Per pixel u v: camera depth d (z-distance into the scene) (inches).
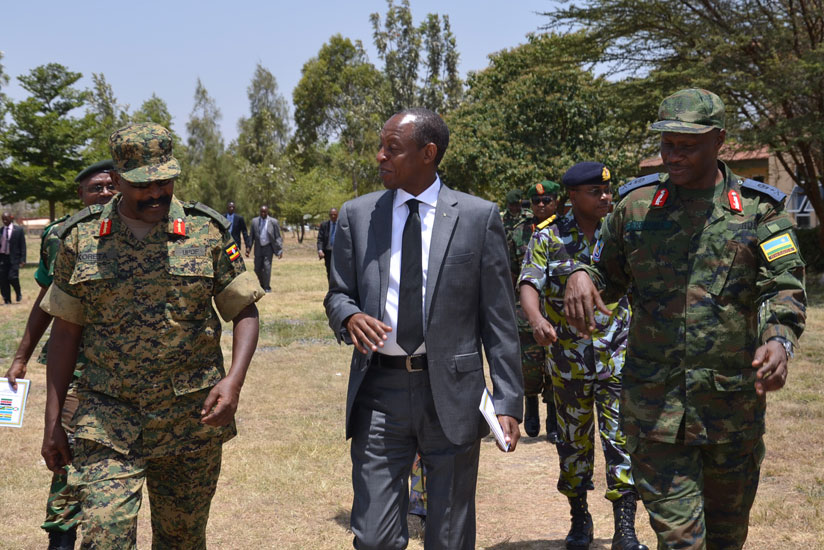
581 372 154.3
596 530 173.3
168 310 108.7
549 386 212.1
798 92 665.0
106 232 109.2
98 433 105.4
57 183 1339.8
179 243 110.2
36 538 163.9
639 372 109.0
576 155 966.4
